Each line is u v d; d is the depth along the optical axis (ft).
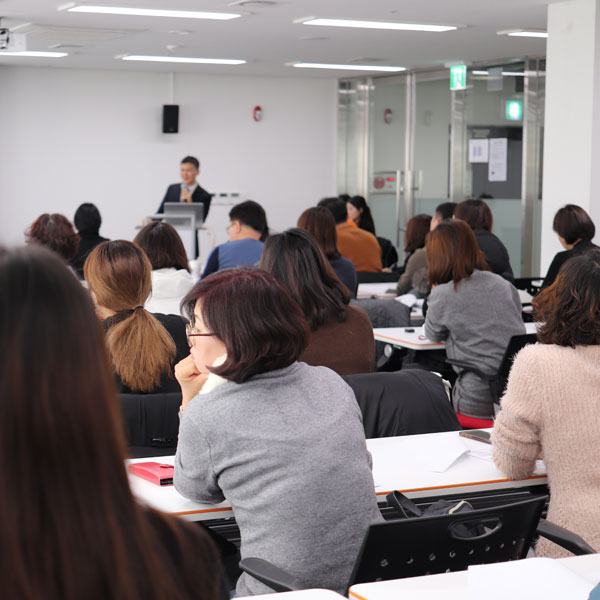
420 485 8.16
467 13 23.99
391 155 39.60
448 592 5.57
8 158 37.22
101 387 2.53
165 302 13.88
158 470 8.28
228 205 40.24
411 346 15.61
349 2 22.43
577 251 18.24
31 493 2.42
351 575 6.10
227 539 8.75
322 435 6.68
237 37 28.45
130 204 39.04
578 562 6.27
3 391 2.38
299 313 6.93
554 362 8.00
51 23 25.73
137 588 2.59
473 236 14.56
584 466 7.94
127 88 38.42
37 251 2.55
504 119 33.58
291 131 40.96
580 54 22.65
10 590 2.41
